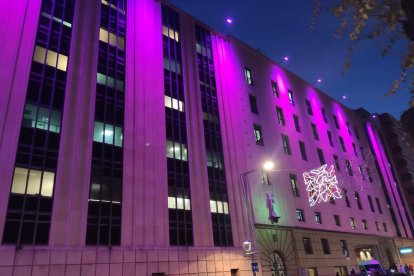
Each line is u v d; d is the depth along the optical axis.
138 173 27.66
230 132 37.50
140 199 26.86
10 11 25.30
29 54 25.23
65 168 23.86
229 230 32.03
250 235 32.56
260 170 37.84
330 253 40.50
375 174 61.88
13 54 24.30
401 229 60.84
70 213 22.84
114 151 27.17
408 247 55.34
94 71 28.56
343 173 52.09
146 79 32.19
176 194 29.70
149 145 29.50
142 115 30.25
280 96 47.72
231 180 34.75
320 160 48.84
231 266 29.91
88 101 27.17
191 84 36.62
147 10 36.16
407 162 73.69
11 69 23.80
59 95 25.80
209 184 32.75
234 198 34.00
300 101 51.66
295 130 46.50
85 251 22.50
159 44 35.44
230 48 44.12
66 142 24.64
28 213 21.31
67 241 22.03
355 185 53.59
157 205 27.66
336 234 43.41
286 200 38.56
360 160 59.56
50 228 21.73
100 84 28.69
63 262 21.34
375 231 52.50
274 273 33.12
